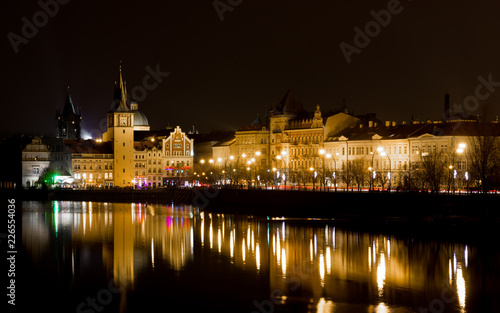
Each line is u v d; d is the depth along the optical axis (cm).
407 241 13062
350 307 8669
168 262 11544
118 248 13075
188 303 8981
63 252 12638
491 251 11962
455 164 18988
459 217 14750
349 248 12488
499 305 8706
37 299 9312
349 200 17538
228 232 15300
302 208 19450
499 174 16575
